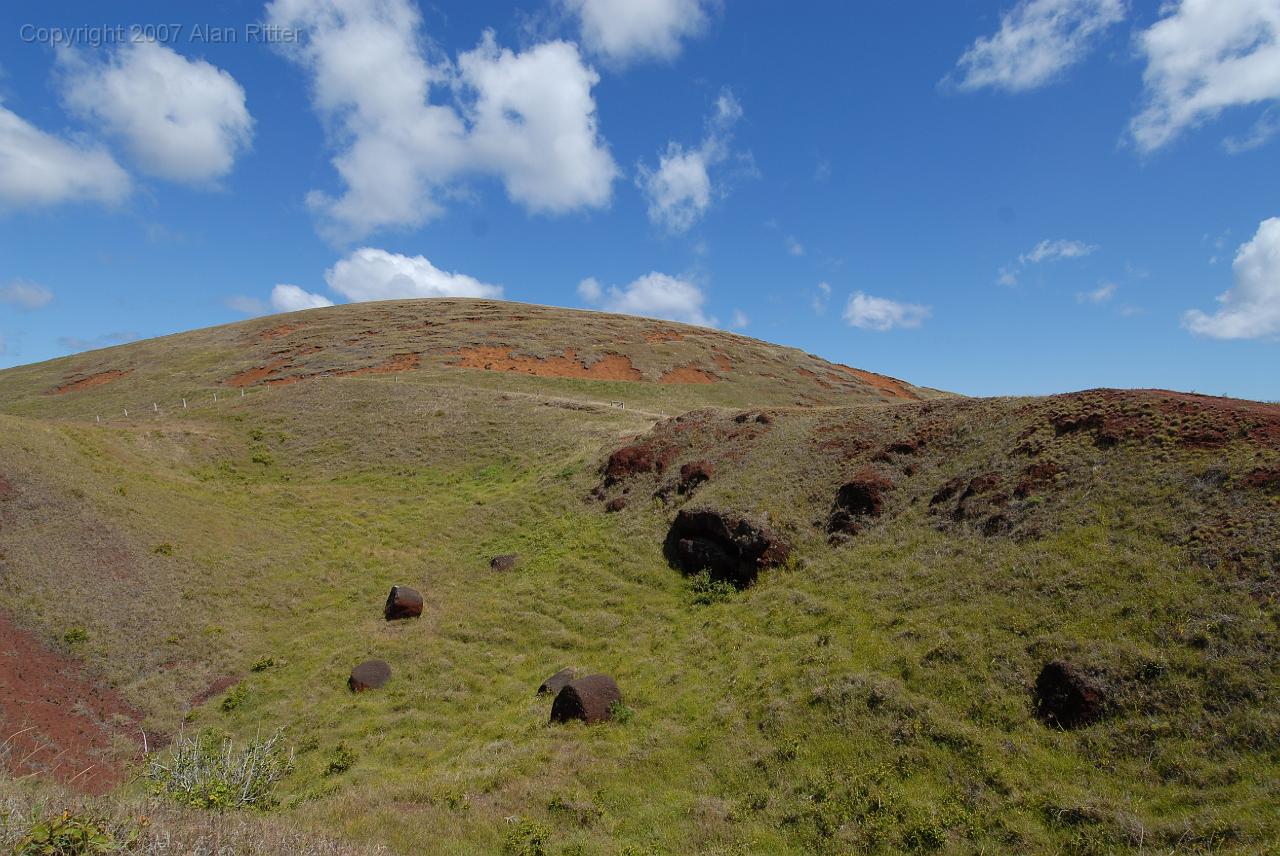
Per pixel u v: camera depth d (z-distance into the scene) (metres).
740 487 26.06
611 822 12.15
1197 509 15.34
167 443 39.50
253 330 84.62
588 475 33.78
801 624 18.12
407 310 90.81
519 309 94.69
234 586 24.64
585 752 14.62
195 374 67.31
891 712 13.55
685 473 29.09
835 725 13.74
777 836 11.27
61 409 59.72
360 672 19.62
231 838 7.90
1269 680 10.98
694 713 15.70
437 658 20.67
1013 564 16.62
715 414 34.47
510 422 44.69
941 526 20.03
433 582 26.50
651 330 87.19
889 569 18.98
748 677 16.47
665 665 18.33
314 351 71.75
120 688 18.05
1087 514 17.02
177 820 8.34
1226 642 11.97
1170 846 9.23
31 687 16.45
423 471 39.50
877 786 11.90
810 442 28.25
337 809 12.31
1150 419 19.33
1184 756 10.62
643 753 14.32
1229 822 9.17
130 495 28.55
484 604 24.30
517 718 17.02
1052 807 10.52
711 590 21.98
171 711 17.67
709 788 12.98
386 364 65.69
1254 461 15.77
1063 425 21.17
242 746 16.31
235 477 38.47
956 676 13.94
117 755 15.22
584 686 16.52
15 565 21.00
